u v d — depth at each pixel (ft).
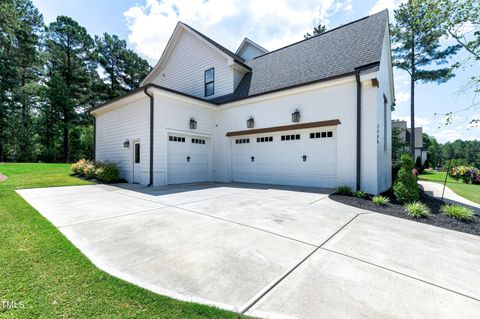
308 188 26.43
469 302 6.45
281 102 29.22
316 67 29.07
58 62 75.72
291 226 12.89
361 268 8.27
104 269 7.84
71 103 73.20
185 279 7.32
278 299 6.40
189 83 44.73
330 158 25.68
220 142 35.88
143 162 29.66
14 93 63.67
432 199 21.90
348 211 16.40
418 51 55.36
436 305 6.28
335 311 5.92
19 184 26.30
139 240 10.55
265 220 13.97
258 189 26.12
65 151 73.26
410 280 7.53
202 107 34.30
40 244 9.59
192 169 33.30
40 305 5.90
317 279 7.47
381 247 10.22
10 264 7.91
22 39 67.62
